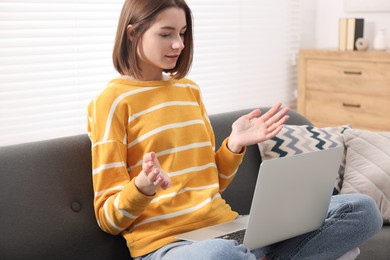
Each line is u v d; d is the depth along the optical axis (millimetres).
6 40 2557
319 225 1795
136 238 1729
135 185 1621
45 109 2736
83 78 2885
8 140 2611
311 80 3867
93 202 1848
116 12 2977
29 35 2625
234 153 1894
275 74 4051
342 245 1826
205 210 1779
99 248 1827
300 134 2441
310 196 1693
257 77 3904
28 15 2605
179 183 1801
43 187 1765
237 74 3748
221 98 3660
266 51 3941
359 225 1821
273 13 3947
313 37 4309
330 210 1843
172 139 1823
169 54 1821
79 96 2873
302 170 1622
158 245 1688
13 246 1667
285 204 1639
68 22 2773
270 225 1640
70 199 1809
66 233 1768
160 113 1840
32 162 1778
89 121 1849
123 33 1853
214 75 3598
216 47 3586
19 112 2639
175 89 1921
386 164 2348
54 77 2754
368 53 3553
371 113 3604
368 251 2055
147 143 1795
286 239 1799
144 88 1857
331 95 3781
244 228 1742
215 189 1852
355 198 1862
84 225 1807
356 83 3645
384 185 2320
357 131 2492
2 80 2564
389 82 3490
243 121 1883
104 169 1730
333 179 1732
